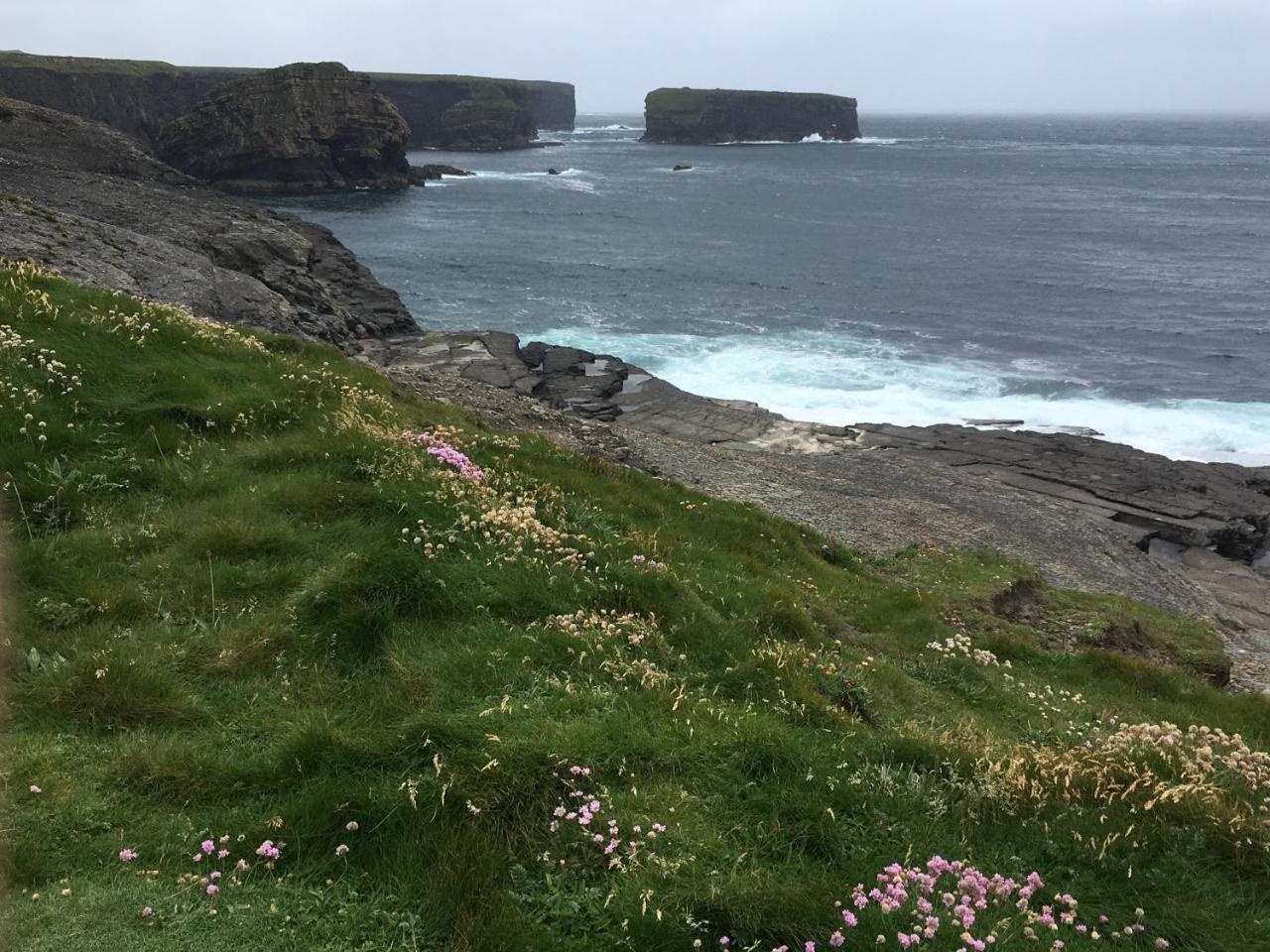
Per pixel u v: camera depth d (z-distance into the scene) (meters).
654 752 6.46
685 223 117.88
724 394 47.06
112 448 10.50
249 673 7.06
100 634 7.18
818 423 39.56
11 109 90.56
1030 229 118.19
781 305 70.19
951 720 9.59
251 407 12.12
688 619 9.34
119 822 5.24
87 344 12.24
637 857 5.41
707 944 4.89
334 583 7.95
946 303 72.56
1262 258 98.06
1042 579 21.61
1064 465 36.47
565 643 7.84
